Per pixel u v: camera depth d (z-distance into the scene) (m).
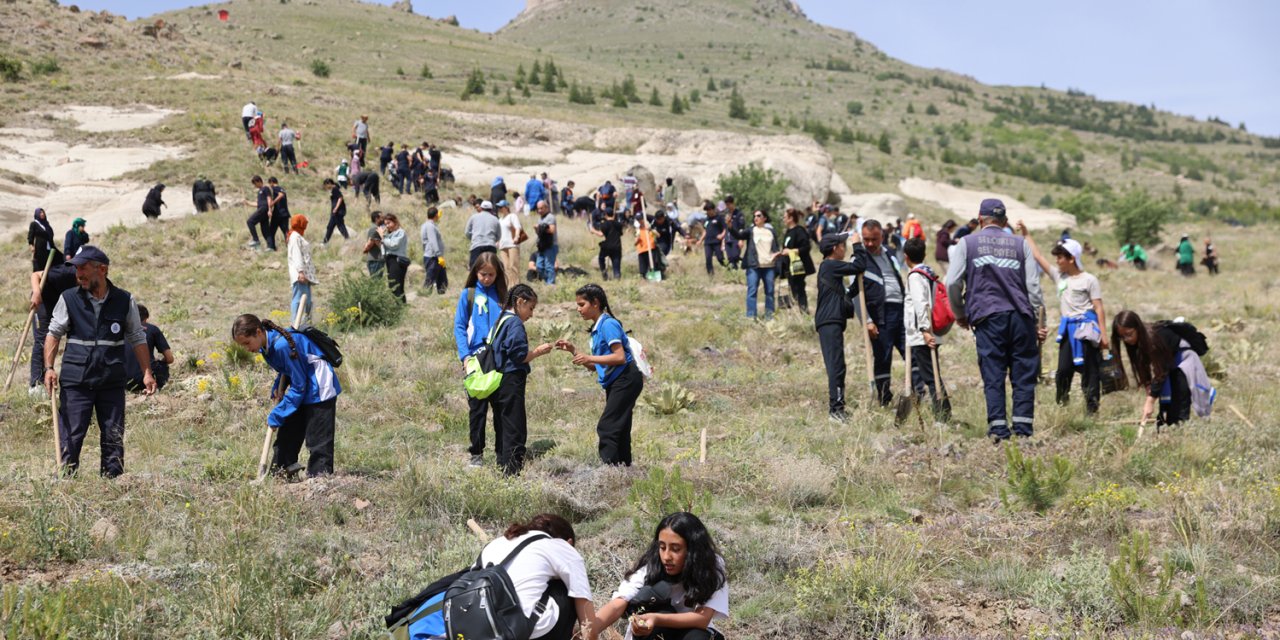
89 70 41.25
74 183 27.75
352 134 36.34
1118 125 194.25
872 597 5.26
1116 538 6.22
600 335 7.68
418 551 5.95
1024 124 161.62
